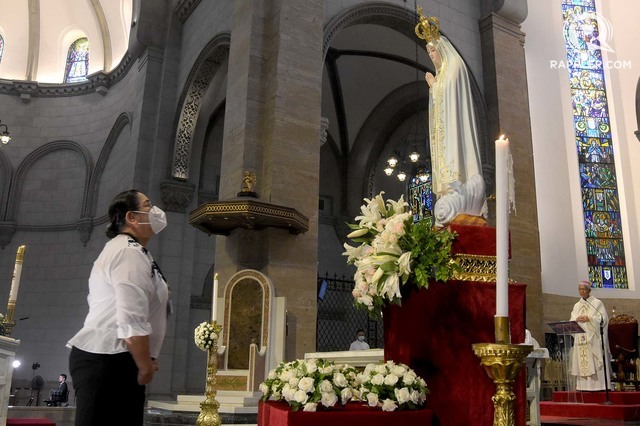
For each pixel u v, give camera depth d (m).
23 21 21.50
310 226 10.32
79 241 18.80
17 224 19.39
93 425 2.59
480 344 2.63
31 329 18.25
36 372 17.77
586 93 15.82
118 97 19.08
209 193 15.95
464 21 14.31
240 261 9.95
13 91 20.56
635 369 9.88
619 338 10.16
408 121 18.45
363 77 17.50
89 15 21.22
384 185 18.77
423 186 17.47
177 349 13.66
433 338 3.52
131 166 15.55
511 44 14.45
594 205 15.02
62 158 20.06
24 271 18.89
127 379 2.70
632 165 15.38
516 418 3.39
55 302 18.39
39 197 19.73
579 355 8.62
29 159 19.97
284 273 9.89
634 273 14.62
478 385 3.41
